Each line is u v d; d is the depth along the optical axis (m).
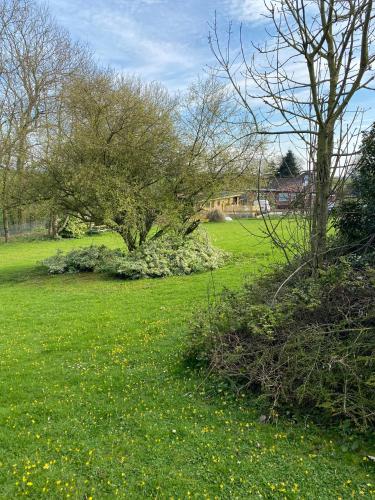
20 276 18.19
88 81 16.89
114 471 3.95
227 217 36.78
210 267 15.55
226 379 5.53
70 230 34.38
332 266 5.63
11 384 6.17
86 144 15.75
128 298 11.93
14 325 9.85
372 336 4.66
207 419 4.80
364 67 4.76
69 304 11.83
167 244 16.78
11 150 28.92
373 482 3.62
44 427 4.84
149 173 16.83
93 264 17.47
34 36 30.73
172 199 16.80
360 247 6.23
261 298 6.21
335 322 5.10
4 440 4.60
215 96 16.67
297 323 5.25
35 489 3.78
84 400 5.49
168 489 3.67
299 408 4.77
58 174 16.08
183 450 4.23
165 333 8.10
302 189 5.88
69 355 7.35
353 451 4.05
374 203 6.37
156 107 16.73
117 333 8.43
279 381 4.88
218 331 5.85
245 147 16.11
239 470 3.86
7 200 17.28
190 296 11.34
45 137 19.28
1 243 33.12
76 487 3.76
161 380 5.92
